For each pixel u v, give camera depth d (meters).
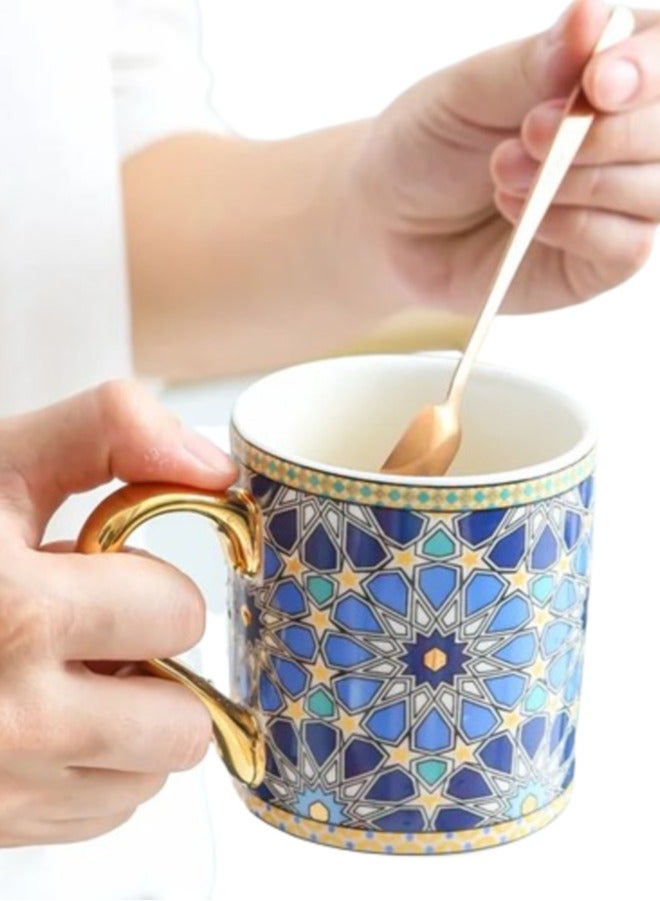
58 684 0.58
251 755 0.60
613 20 0.67
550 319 1.26
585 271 0.74
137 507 0.58
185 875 0.79
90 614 0.58
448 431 0.62
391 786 0.59
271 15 1.64
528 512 0.57
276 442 0.64
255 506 0.59
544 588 0.58
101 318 0.79
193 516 0.94
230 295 0.88
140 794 0.61
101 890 0.77
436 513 0.57
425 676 0.58
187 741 0.60
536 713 0.59
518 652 0.59
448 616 0.58
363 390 0.65
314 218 0.85
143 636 0.58
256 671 0.60
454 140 0.74
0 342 0.78
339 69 1.66
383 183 0.78
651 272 1.31
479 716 0.59
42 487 0.60
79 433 0.59
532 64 0.69
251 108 1.65
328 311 0.87
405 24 1.68
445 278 0.79
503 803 0.60
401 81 1.68
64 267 0.78
